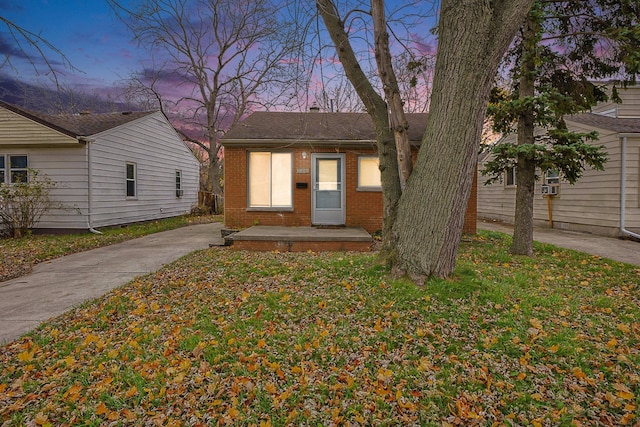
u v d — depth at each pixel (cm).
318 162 1029
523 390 265
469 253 746
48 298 498
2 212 1044
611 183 1045
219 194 2164
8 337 371
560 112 696
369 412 244
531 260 677
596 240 975
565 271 596
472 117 429
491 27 405
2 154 1122
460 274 484
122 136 1305
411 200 471
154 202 1552
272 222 1027
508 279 516
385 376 282
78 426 235
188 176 1942
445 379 279
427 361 301
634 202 1016
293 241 802
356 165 1022
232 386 271
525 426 230
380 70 505
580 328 358
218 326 377
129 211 1355
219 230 1283
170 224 1429
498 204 1670
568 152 660
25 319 420
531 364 296
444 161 441
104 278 602
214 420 237
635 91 1265
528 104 688
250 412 245
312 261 649
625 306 419
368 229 1026
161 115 1611
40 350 338
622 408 245
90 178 1127
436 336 341
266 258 697
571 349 313
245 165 1016
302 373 289
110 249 876
